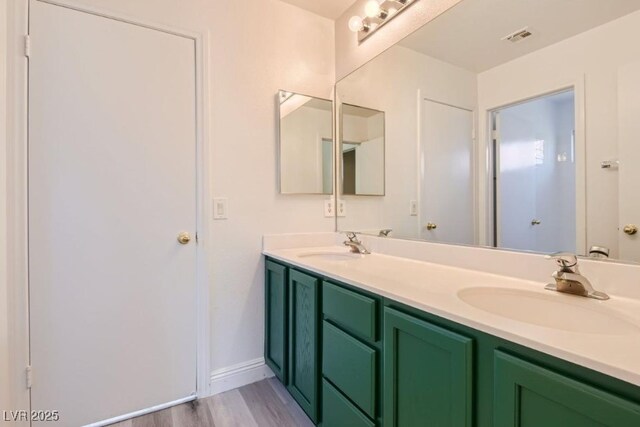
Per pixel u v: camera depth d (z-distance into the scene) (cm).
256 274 197
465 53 141
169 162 170
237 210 190
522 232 121
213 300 183
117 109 157
